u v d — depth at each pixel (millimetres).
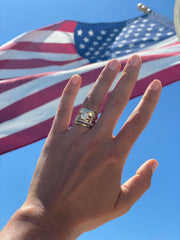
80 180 205
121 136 216
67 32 1146
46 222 186
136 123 217
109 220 213
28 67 1073
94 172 208
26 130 740
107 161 210
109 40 1104
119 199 210
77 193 202
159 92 224
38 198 199
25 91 797
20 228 178
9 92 804
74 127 228
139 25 1094
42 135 739
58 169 212
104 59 1066
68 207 197
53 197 198
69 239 192
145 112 220
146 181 226
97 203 204
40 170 217
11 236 174
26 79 809
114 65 237
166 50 804
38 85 798
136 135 216
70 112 237
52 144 227
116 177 210
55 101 772
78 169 209
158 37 1036
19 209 194
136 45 1045
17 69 1064
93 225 209
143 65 717
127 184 221
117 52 1054
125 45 1062
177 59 722
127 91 225
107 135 218
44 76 815
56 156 219
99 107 231
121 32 1110
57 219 190
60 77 803
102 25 1144
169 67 710
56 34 1138
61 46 1119
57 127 234
